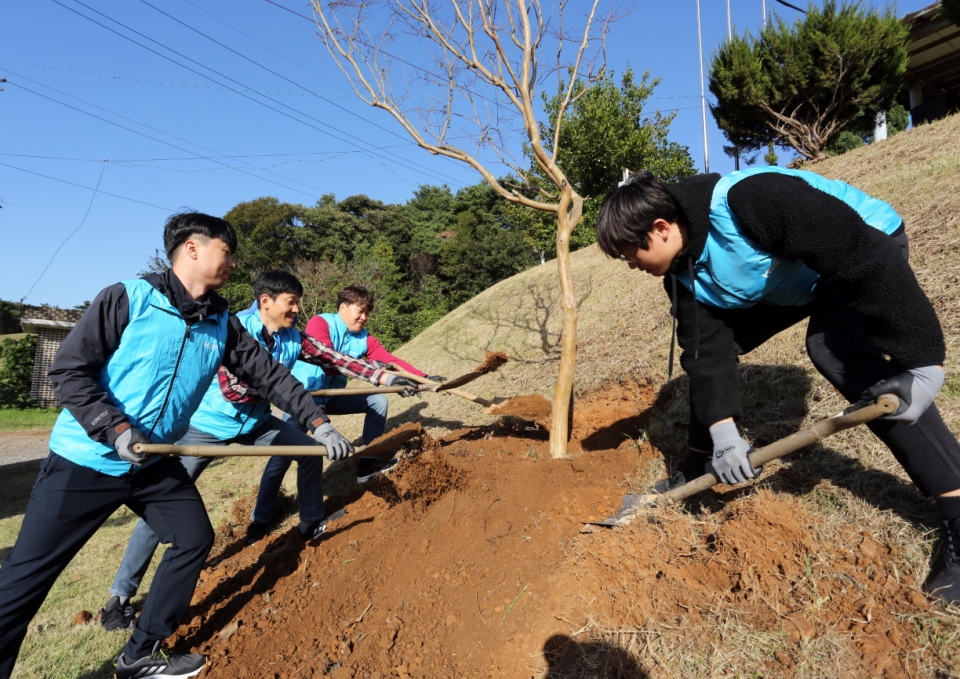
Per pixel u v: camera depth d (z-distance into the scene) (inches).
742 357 162.1
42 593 101.6
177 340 104.1
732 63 445.4
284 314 159.2
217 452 107.0
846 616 83.2
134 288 100.3
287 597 139.8
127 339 99.9
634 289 275.3
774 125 458.0
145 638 111.7
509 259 1517.0
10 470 357.1
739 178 84.9
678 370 173.3
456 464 161.5
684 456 129.6
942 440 80.6
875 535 92.8
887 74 416.5
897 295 73.0
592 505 118.2
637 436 155.6
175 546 110.8
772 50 437.7
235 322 122.1
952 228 163.8
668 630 88.9
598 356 218.5
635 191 90.1
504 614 101.3
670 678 82.5
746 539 95.0
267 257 1539.1
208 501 219.3
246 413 153.1
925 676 73.2
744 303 95.1
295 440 160.1
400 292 1386.6
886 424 82.2
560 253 151.5
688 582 96.2
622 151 632.4
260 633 127.7
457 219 1824.6
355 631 116.3
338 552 151.9
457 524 130.0
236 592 148.6
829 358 89.1
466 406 240.7
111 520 213.0
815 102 431.8
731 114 471.5
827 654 79.0
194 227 103.4
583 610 96.3
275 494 175.5
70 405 95.1
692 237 88.2
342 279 1143.0
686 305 101.1
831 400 127.0
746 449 93.0
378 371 181.6
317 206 1825.8
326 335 194.9
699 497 113.7
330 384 198.4
